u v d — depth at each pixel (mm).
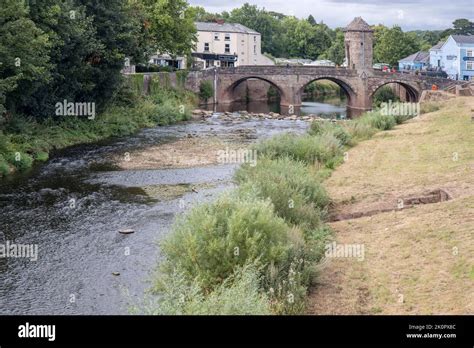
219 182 29141
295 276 14070
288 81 86562
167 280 14844
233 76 86438
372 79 86062
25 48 32438
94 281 16250
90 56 44469
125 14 49438
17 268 17250
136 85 61312
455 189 21828
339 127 39312
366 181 25547
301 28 167125
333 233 18484
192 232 15453
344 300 13727
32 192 26516
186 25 80188
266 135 47062
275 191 19656
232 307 12039
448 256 15141
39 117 40250
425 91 71688
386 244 16781
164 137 45156
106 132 44969
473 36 113938
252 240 14484
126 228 21141
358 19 92250
